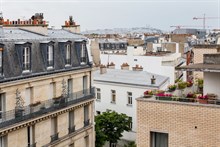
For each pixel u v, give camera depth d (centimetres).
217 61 2112
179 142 1944
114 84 5909
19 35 3731
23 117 3459
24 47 3559
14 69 3422
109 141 5344
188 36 15188
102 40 11188
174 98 1986
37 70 3722
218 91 2041
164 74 7144
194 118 1895
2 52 3278
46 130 3862
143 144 2048
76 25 4959
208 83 2062
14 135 3425
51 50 3944
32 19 4234
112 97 5991
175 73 7175
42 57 3825
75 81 4344
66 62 4181
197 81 2569
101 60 8338
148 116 2022
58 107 3959
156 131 2003
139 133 2056
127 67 7106
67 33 4600
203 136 1878
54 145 3953
